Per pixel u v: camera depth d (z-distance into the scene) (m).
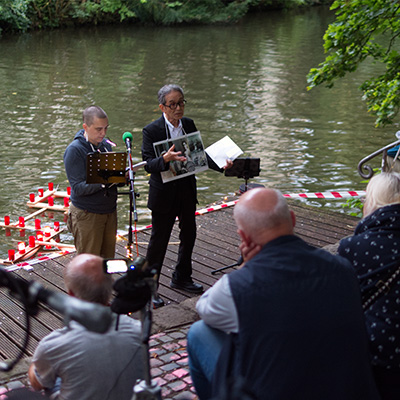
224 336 2.53
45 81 19.56
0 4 29.33
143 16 35.41
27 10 31.19
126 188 10.42
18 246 7.53
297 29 34.44
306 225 7.25
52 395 2.54
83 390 2.44
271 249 2.30
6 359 4.25
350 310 2.21
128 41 29.00
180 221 5.26
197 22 36.34
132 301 2.10
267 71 21.83
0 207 9.48
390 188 2.77
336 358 2.15
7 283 1.75
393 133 14.33
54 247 7.84
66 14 32.84
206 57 24.61
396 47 23.88
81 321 1.63
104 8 33.56
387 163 6.16
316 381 2.14
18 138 13.38
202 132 14.23
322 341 2.14
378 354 2.61
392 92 7.38
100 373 2.44
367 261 2.65
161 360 3.97
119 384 2.46
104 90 18.53
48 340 2.48
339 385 2.14
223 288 2.26
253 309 2.18
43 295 1.69
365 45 7.40
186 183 5.07
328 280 2.23
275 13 42.84
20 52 25.05
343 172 11.70
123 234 7.32
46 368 2.49
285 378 2.13
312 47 27.48
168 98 4.79
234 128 14.59
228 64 23.11
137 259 2.13
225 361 2.26
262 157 12.43
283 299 2.18
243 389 1.64
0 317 4.87
